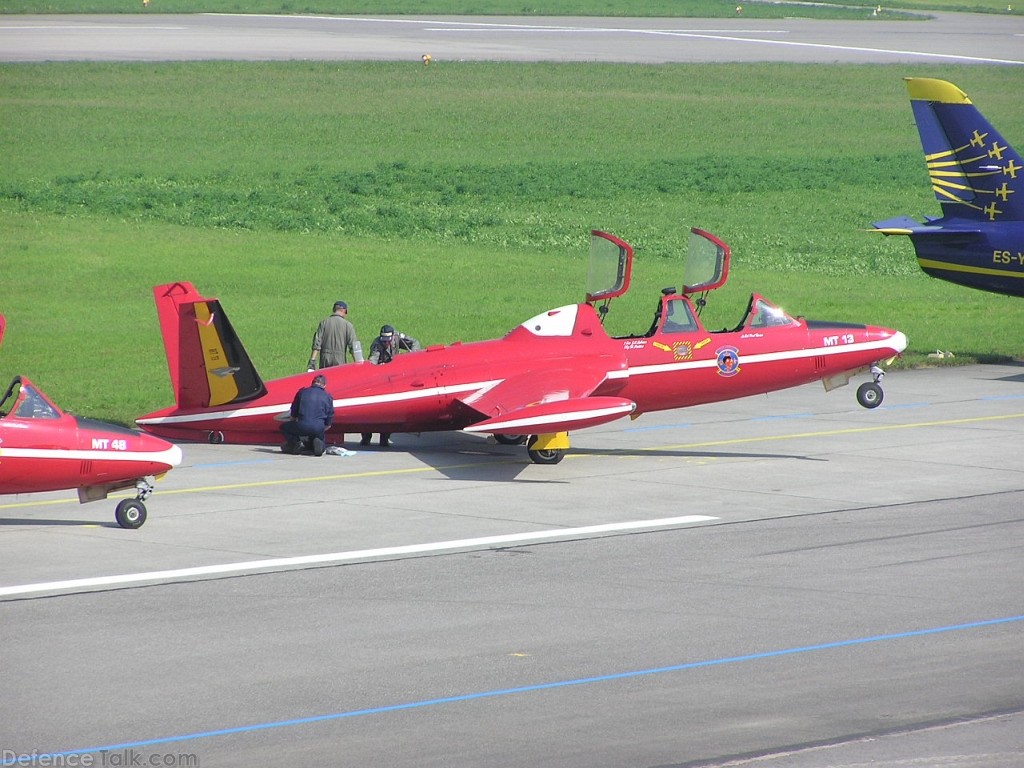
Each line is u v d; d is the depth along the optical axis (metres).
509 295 122.50
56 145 193.62
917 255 98.25
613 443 73.81
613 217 163.88
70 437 53.06
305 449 70.56
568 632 40.94
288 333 104.75
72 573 47.50
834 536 52.66
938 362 100.00
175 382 68.25
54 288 121.56
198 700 35.34
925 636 40.47
